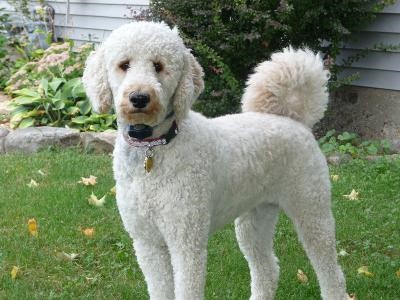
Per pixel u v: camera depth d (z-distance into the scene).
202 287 2.14
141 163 2.08
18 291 2.59
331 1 4.28
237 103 4.27
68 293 2.60
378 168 3.71
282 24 4.16
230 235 3.01
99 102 2.11
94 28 6.22
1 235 2.95
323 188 2.39
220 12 4.24
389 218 3.19
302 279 2.73
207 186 2.13
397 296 2.63
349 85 4.63
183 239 2.11
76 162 3.80
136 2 5.71
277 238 3.02
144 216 2.12
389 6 4.39
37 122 4.54
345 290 2.48
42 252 2.84
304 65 2.40
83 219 3.10
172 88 2.05
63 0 6.62
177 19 4.29
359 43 4.58
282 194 2.37
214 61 4.21
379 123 4.55
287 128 2.35
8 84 5.54
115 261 2.81
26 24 6.56
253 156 2.26
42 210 3.16
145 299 2.58
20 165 3.74
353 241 3.00
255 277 2.55
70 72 4.88
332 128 4.67
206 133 2.17
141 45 2.01
